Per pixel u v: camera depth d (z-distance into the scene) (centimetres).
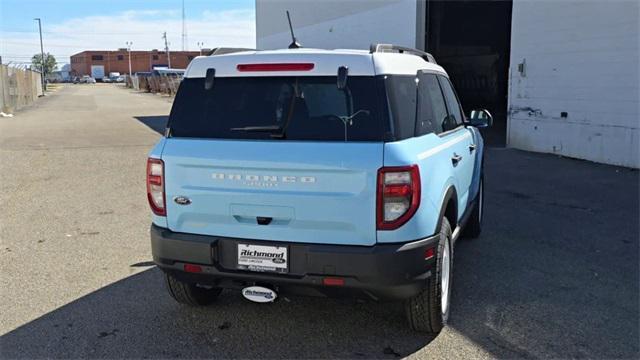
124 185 952
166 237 370
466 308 437
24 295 468
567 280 498
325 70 355
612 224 688
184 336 394
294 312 433
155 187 376
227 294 470
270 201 347
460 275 510
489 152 1334
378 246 336
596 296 462
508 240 621
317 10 2344
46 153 1341
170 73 6431
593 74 1172
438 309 376
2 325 411
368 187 331
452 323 411
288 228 346
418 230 342
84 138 1677
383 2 1881
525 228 670
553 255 569
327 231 341
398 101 357
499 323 411
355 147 337
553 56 1266
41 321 418
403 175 331
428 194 352
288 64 362
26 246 605
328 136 346
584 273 516
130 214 747
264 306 445
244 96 368
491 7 2455
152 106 3522
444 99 477
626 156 1112
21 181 988
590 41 1175
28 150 1388
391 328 405
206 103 376
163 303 451
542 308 438
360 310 436
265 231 351
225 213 357
